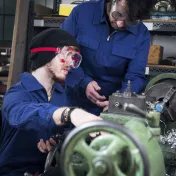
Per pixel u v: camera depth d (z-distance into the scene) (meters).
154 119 1.09
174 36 3.57
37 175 1.35
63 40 1.38
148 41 2.12
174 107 1.50
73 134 0.78
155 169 0.91
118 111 1.30
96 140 0.82
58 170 1.21
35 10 3.46
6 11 3.62
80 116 1.04
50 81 1.46
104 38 2.07
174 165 1.20
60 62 1.39
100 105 1.91
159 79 1.74
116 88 2.20
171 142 1.33
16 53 3.34
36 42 1.40
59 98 1.58
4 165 1.44
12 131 1.45
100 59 2.09
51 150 1.32
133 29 2.04
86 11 2.09
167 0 3.12
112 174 0.78
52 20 3.45
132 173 0.84
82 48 2.09
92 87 1.96
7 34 3.64
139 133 0.94
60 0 3.65
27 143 1.44
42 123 1.13
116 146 0.78
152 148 0.94
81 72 1.99
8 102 1.29
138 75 2.10
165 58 3.42
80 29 2.09
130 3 1.66
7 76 3.44
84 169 0.93
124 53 2.06
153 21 3.13
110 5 1.89
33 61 1.45
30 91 1.38
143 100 1.30
